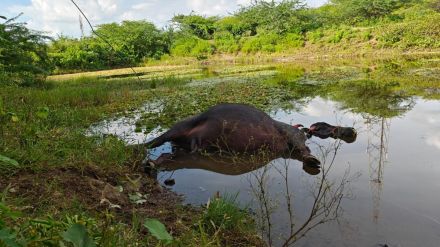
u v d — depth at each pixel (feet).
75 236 6.48
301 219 12.86
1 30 44.65
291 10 118.01
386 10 113.50
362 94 37.06
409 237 11.59
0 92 30.91
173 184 16.58
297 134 20.99
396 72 52.90
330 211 13.30
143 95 39.34
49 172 14.03
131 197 13.17
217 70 77.41
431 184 15.34
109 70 94.84
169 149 21.25
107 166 16.42
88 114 28.86
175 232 11.61
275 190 15.39
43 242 7.51
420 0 118.11
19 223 9.40
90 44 102.47
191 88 44.75
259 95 37.96
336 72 58.13
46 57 52.16
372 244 11.21
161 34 130.11
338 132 22.59
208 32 141.18
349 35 98.12
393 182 15.65
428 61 66.33
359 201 14.01
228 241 11.50
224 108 21.07
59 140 17.89
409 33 87.56
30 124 18.61
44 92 36.04
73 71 95.09
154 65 114.73
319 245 11.23
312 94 38.29
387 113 28.22
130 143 21.89
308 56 97.55
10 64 45.85
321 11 132.05
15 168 13.55
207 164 19.10
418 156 18.61
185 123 21.30
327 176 16.63
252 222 12.67
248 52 113.80
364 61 75.51
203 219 12.40
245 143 20.18
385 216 12.87
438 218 12.70
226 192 15.48
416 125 24.49
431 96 34.06
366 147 20.45
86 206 12.23
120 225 10.21
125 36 118.01
